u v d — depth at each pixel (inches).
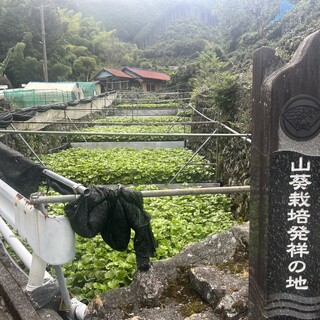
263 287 88.8
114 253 191.6
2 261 159.9
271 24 723.4
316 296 90.0
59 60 1657.2
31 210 118.1
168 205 287.4
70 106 722.8
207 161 440.1
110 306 116.9
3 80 1055.0
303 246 87.4
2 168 158.9
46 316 119.3
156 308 114.8
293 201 85.3
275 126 81.7
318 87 80.9
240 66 636.1
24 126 470.9
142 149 561.6
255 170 89.4
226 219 270.2
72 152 536.7
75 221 108.0
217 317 107.5
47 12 1604.3
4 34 1537.9
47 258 111.5
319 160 84.0
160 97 1512.1
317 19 473.7
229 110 386.6
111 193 109.5
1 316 126.1
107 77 1839.3
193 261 131.6
